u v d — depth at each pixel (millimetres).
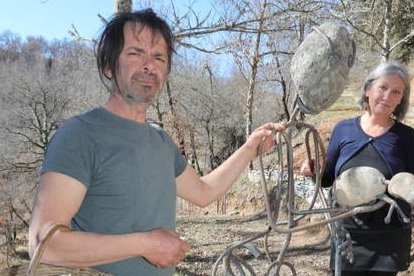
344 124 3000
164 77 1857
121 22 1786
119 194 1663
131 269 1711
